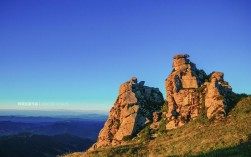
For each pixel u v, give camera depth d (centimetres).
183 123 8400
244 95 8862
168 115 8756
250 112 7644
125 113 9256
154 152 6969
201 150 6100
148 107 9669
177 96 8925
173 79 9150
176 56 9594
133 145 8081
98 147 9369
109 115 10000
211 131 7175
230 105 8256
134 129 9006
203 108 8462
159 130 8588
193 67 9581
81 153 8875
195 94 8744
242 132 6372
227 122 7538
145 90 10175
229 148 5666
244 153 5119
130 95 9638
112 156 7275
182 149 6550
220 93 8375
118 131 9088
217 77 9269
